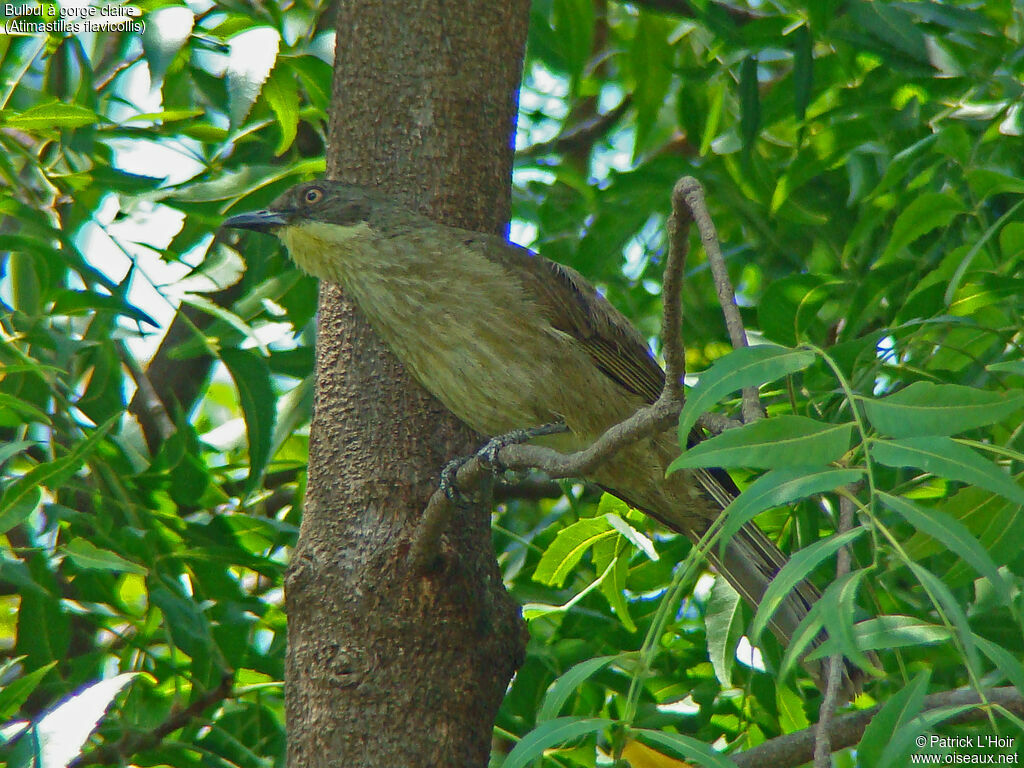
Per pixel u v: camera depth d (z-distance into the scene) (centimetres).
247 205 1074
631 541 980
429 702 728
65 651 944
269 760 967
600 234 1112
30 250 918
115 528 968
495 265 923
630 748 612
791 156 1295
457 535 764
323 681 730
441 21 873
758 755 757
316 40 1005
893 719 431
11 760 697
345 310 865
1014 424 891
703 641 1020
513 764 465
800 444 461
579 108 1638
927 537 721
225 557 938
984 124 1038
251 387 964
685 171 1147
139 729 902
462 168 891
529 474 912
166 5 949
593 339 988
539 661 972
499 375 925
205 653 905
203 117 1111
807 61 1038
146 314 930
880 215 1018
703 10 1064
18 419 956
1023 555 793
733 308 591
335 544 759
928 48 1077
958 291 929
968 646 404
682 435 474
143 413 1219
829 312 1134
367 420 802
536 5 1205
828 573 943
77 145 973
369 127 884
